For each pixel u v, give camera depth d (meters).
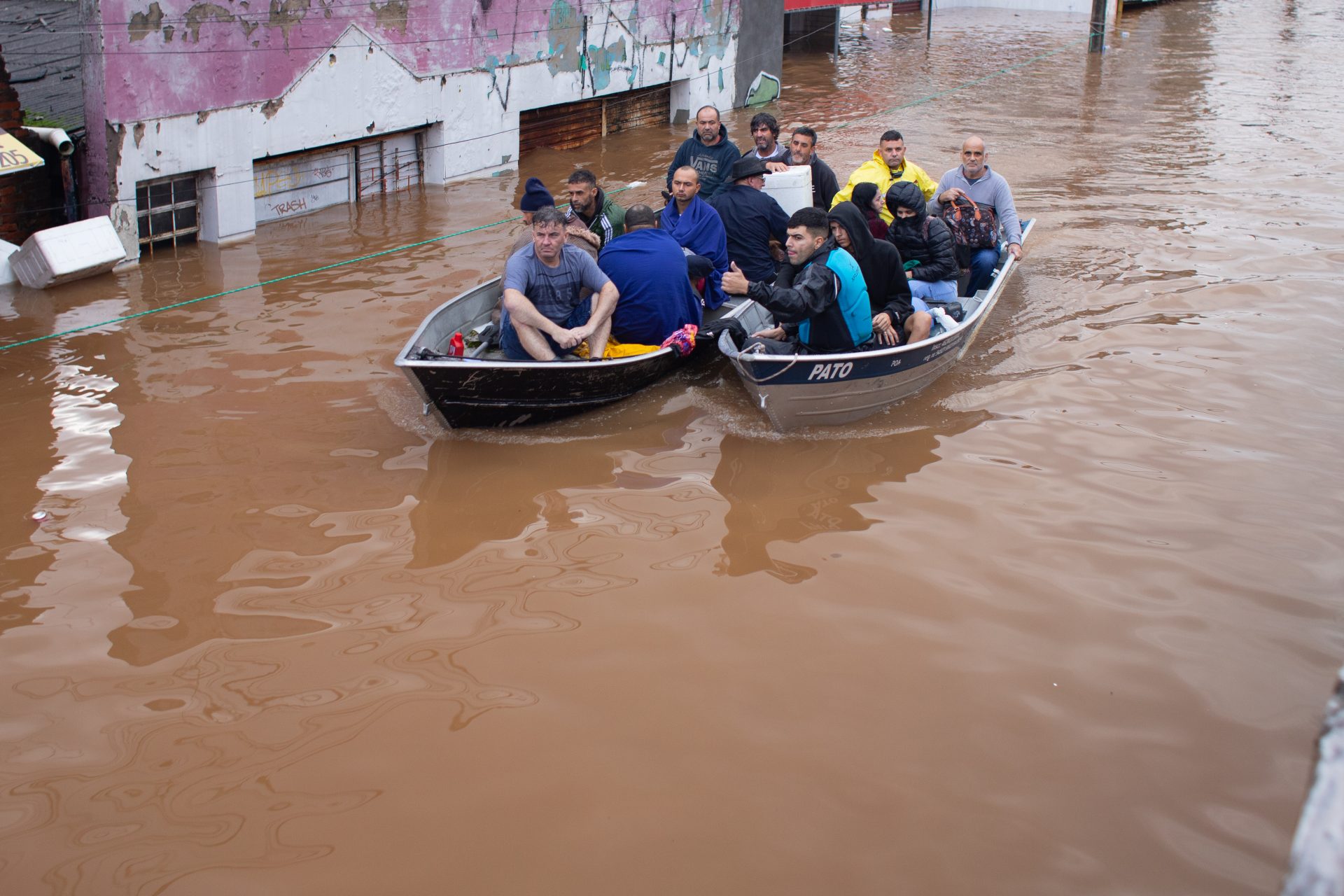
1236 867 3.82
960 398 7.57
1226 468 6.54
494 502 6.22
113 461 6.59
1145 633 5.06
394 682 4.75
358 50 12.21
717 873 3.79
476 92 13.95
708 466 6.67
